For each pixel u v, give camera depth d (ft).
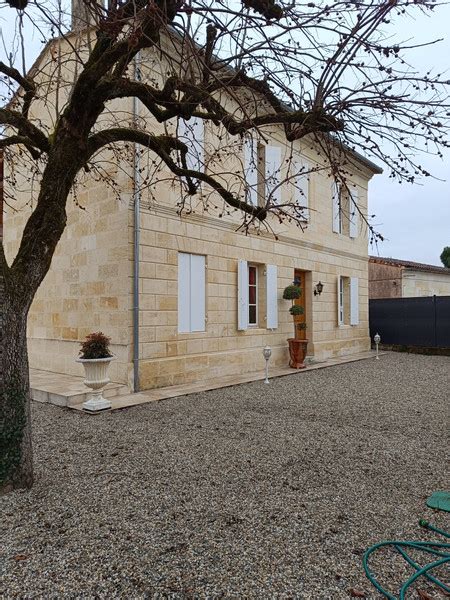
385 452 13.99
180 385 25.55
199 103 11.45
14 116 11.93
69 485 11.14
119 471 12.16
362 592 6.94
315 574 7.41
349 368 34.63
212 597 6.81
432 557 7.98
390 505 10.12
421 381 28.27
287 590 6.98
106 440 15.12
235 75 10.62
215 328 28.48
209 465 12.67
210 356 27.84
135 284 23.31
